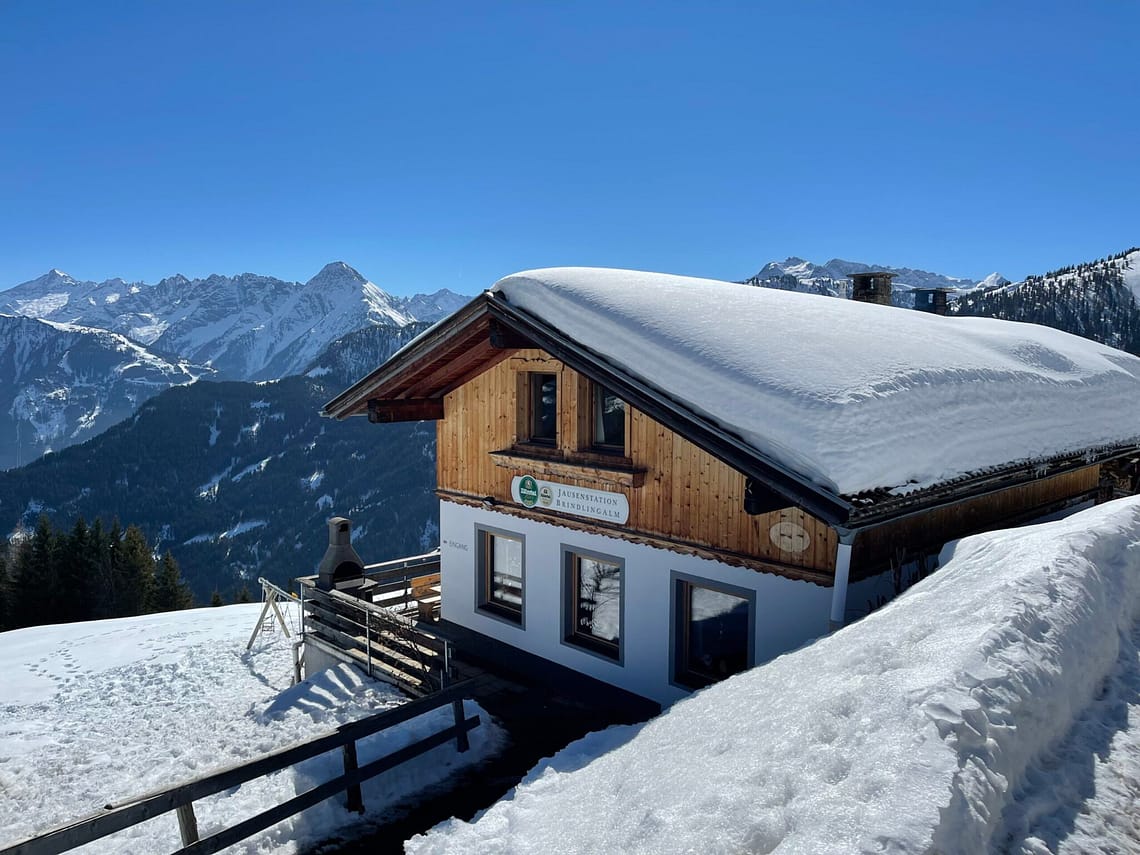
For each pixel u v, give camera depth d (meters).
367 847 6.84
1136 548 5.51
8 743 12.41
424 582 16.22
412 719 8.81
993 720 3.31
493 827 4.59
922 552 8.23
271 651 18.00
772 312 9.45
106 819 5.71
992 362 10.06
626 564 9.71
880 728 3.33
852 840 2.68
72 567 54.44
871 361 8.13
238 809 7.64
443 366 11.55
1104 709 3.96
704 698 5.36
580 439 10.25
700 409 7.49
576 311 8.85
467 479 12.34
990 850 2.80
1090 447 9.71
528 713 9.66
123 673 17.30
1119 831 3.03
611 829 3.71
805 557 7.75
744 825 3.08
